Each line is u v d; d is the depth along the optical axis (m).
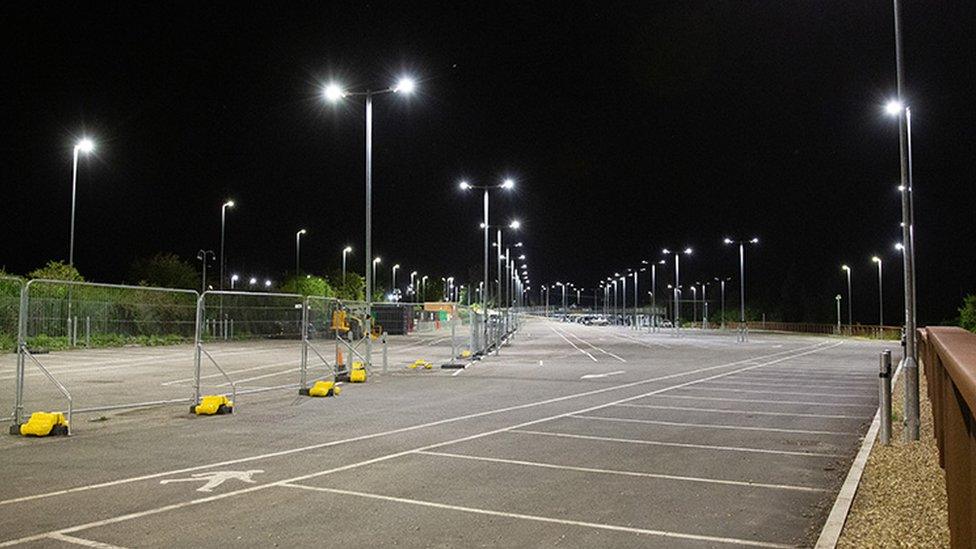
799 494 9.50
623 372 28.98
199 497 9.12
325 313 26.33
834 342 61.41
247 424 14.89
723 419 16.20
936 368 10.87
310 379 24.20
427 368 30.25
